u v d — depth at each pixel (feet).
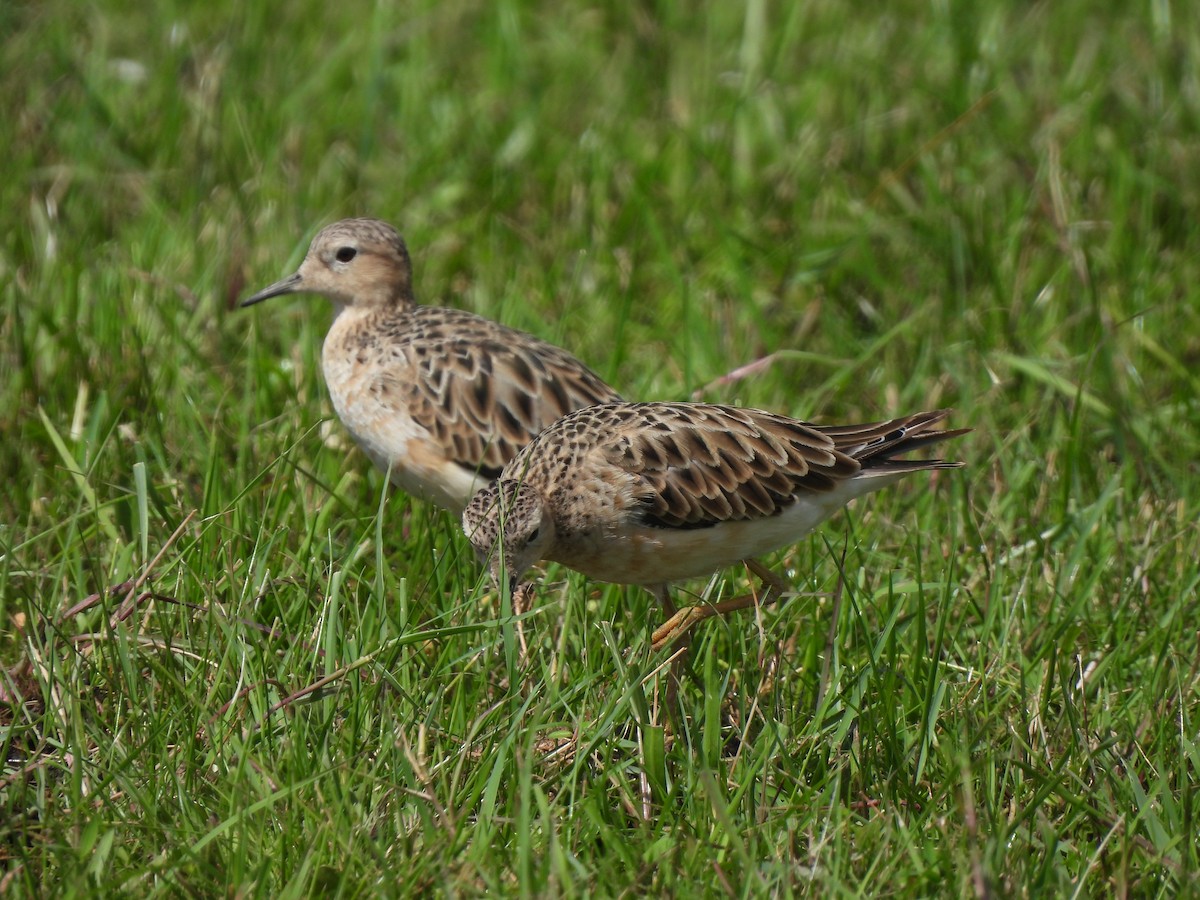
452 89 61.57
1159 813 28.89
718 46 64.39
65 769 28.76
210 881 26.32
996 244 50.39
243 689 30.07
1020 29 63.16
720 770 29.37
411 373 40.32
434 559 35.86
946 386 45.11
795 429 35.27
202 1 66.44
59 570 34.01
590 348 46.26
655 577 35.27
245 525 35.76
